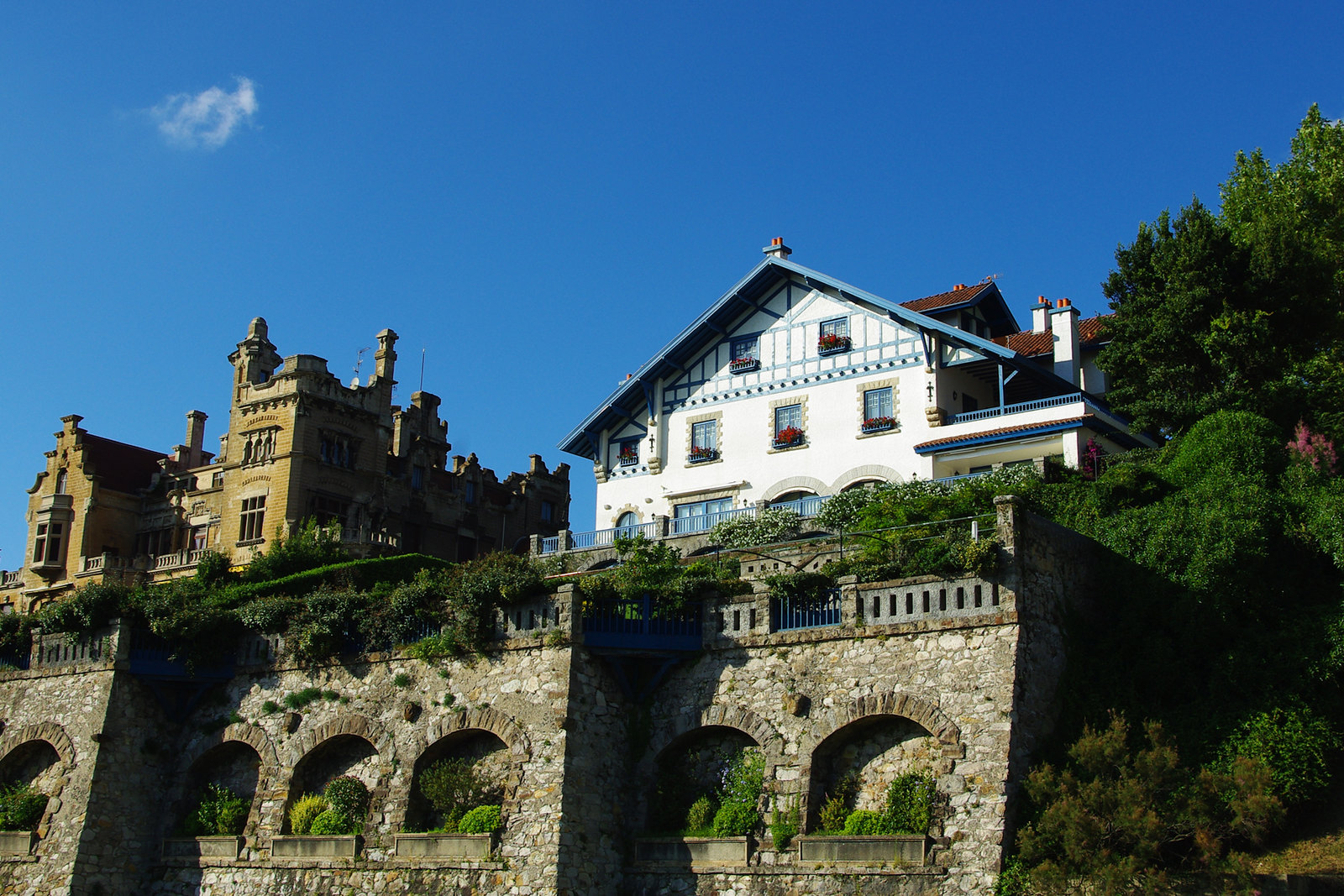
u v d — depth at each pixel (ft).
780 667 101.24
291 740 116.78
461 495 233.55
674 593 106.83
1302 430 117.19
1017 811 87.92
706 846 97.91
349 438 209.67
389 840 106.52
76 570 215.10
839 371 164.96
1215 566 100.89
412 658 113.39
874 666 97.09
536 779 101.45
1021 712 90.99
